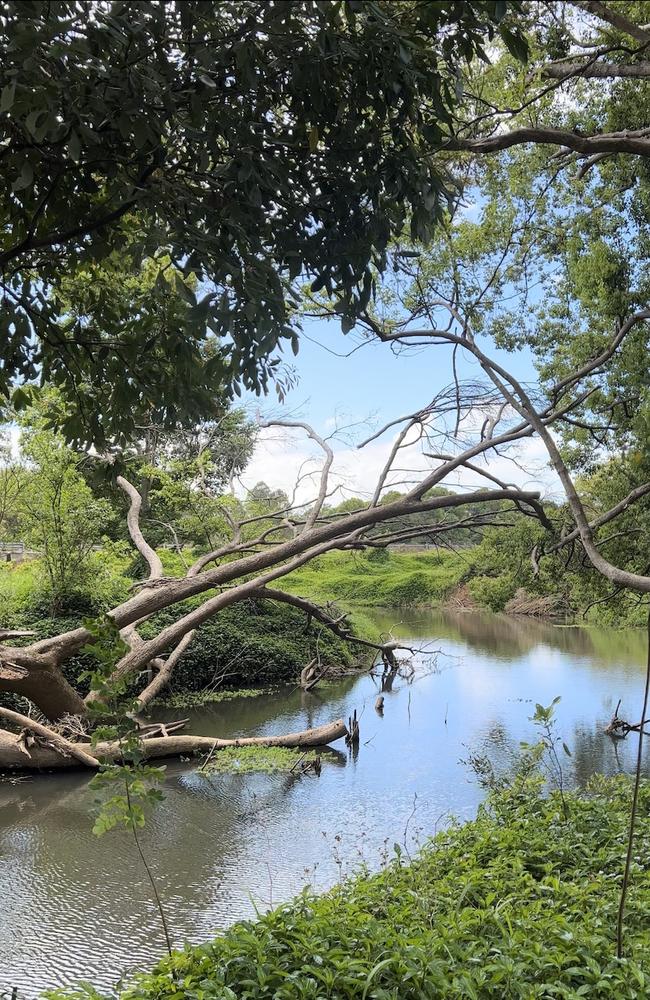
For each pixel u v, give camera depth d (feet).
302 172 13.48
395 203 15.05
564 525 52.01
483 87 38.73
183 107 12.12
